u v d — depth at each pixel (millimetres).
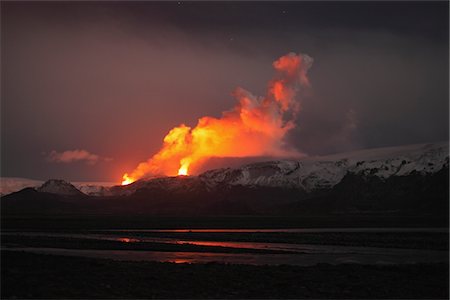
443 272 72812
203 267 73062
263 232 175125
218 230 191000
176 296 56500
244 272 69625
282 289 60438
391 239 137375
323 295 58281
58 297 54594
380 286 63250
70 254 94125
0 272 64938
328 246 117875
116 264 73562
